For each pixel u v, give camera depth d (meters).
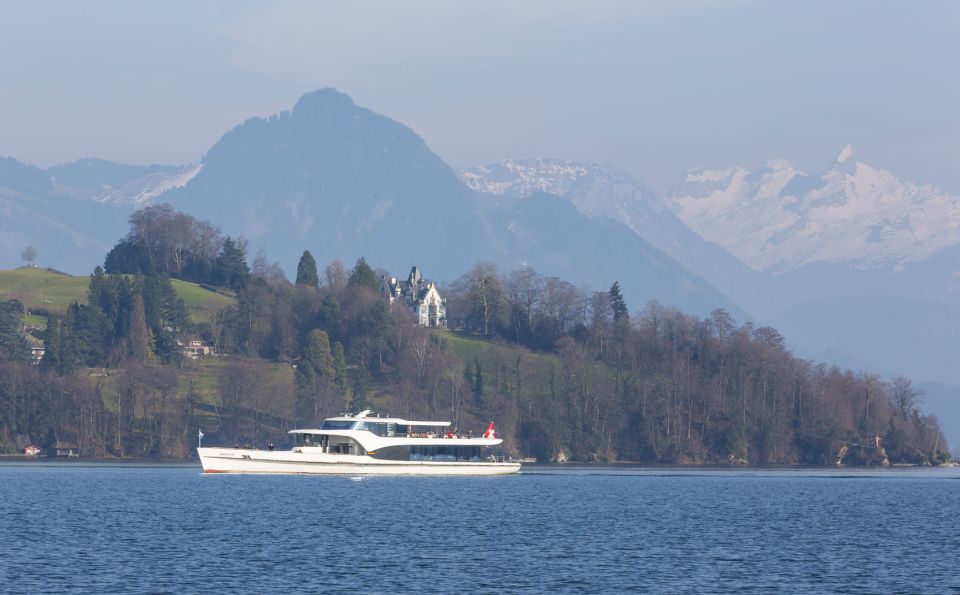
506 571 156.88
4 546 172.25
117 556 164.12
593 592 144.25
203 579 147.88
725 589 147.25
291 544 177.38
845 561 169.75
